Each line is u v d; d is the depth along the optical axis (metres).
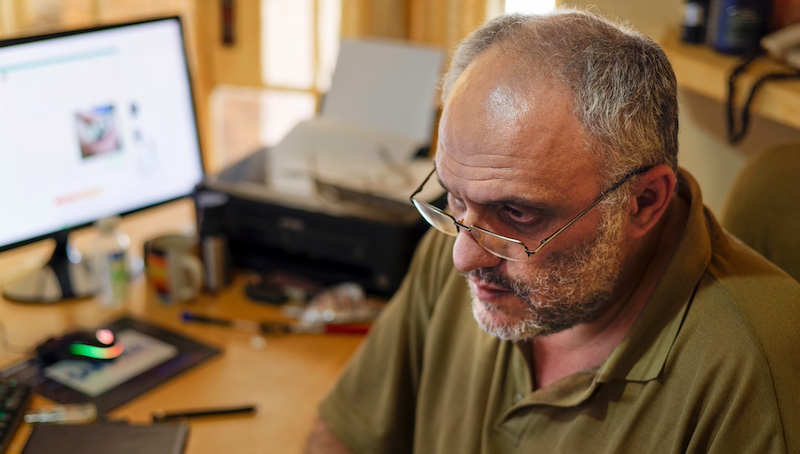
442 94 0.97
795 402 0.90
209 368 1.49
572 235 0.90
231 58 2.81
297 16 2.74
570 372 1.05
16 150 1.54
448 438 1.15
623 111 0.87
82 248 1.86
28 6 2.64
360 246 1.67
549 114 0.86
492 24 0.94
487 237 0.91
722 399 0.92
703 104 1.94
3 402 1.31
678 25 1.85
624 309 1.02
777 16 1.58
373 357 1.27
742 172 1.23
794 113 1.36
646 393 0.96
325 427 1.29
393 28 2.49
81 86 1.60
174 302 1.68
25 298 1.67
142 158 1.73
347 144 1.92
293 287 1.73
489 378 1.11
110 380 1.43
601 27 0.90
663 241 1.01
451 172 0.91
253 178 1.79
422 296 1.23
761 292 0.96
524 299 0.95
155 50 1.71
